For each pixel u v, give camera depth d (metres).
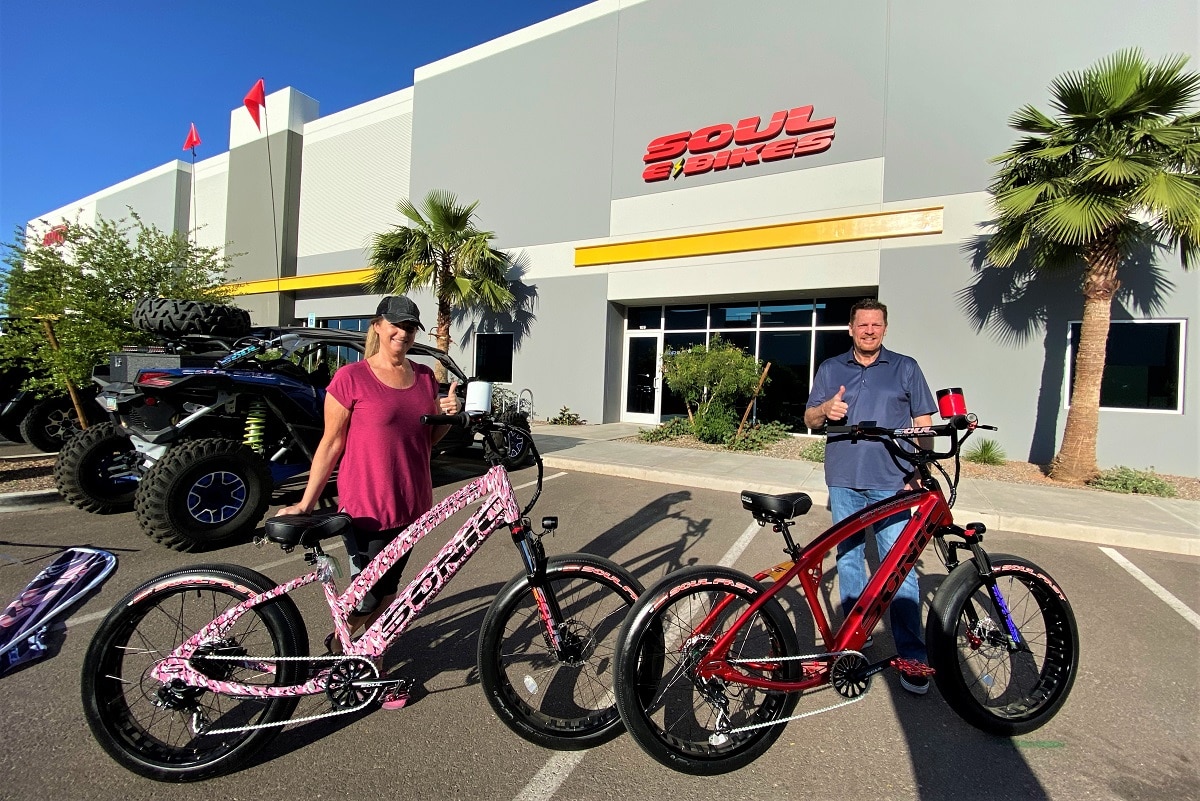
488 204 14.66
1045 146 7.32
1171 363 8.28
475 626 3.27
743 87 11.41
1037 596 2.59
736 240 11.46
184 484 4.36
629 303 13.46
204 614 2.61
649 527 5.38
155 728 2.20
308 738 2.30
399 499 2.52
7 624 2.41
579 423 13.37
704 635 2.21
